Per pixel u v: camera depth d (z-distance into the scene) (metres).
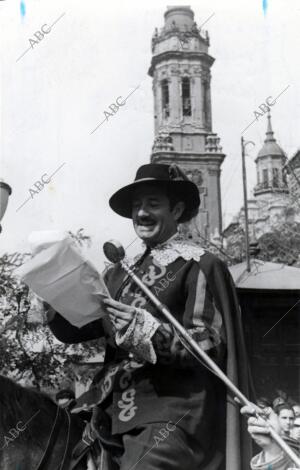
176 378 3.11
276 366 4.08
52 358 4.08
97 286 3.02
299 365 4.08
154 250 3.39
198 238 4.21
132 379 3.16
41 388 4.06
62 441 3.01
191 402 3.07
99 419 3.08
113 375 3.21
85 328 3.39
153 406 3.07
